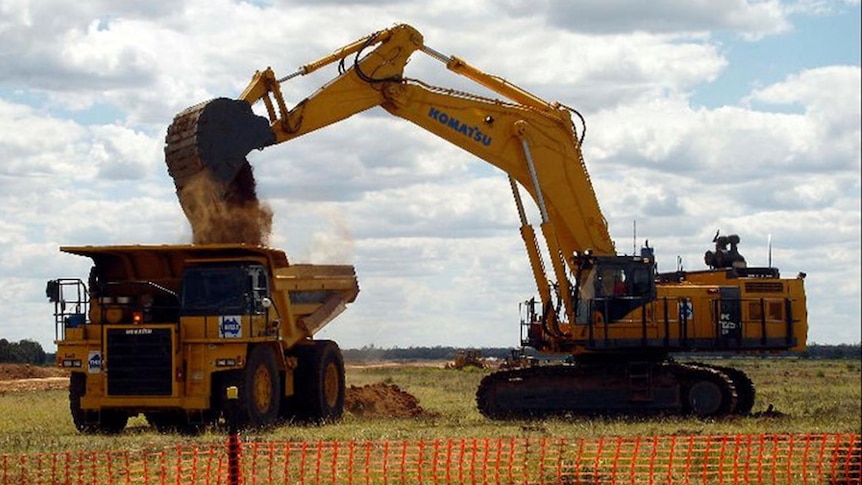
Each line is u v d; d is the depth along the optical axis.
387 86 38.41
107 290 33.97
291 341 35.69
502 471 24.25
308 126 37.19
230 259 33.31
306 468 24.83
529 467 24.56
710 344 38.59
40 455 25.86
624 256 38.47
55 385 66.00
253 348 33.28
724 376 37.41
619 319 38.31
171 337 32.44
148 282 33.78
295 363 36.34
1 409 42.66
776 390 59.50
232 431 19.95
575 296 38.56
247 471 24.48
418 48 39.06
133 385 32.59
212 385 32.72
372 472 24.31
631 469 24.14
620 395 38.00
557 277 39.06
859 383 69.31
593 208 39.78
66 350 33.12
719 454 25.80
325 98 37.50
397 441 27.94
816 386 65.38
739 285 39.00
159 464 25.41
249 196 35.47
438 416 39.88
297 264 36.28
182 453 26.36
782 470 24.30
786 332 39.00
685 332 38.44
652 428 32.34
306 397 36.53
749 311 38.88
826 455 25.77
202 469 24.86
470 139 39.25
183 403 32.44
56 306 33.31
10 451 27.55
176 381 32.41
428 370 95.56
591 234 39.75
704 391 37.62
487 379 38.66
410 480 23.42
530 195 39.81
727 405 37.47
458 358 99.44
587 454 25.95
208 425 32.81
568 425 33.50
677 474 23.94
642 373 37.84
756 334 38.84
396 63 38.62
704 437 27.84
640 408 37.84
